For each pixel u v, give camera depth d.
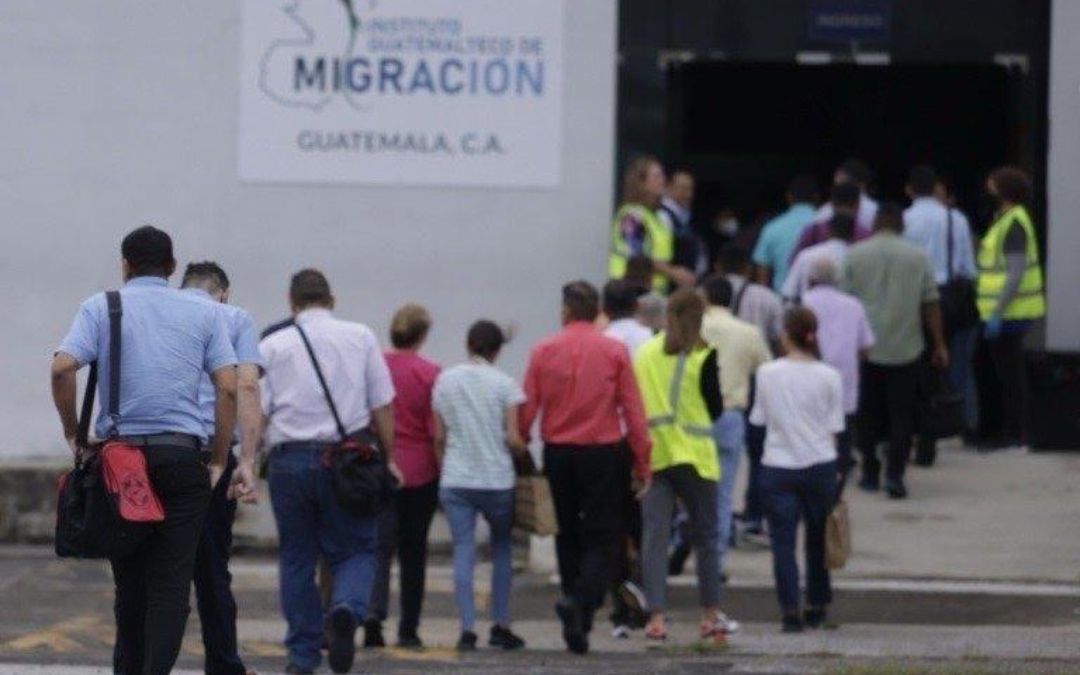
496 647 30.30
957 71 51.78
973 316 41.41
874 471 39.75
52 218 38.66
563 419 29.70
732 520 37.12
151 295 22.00
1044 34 47.19
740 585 34.78
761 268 41.44
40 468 38.38
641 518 31.73
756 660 28.41
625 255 38.16
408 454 30.56
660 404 30.08
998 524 37.59
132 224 38.59
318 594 26.72
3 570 36.19
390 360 30.75
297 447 26.36
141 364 21.73
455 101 38.22
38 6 38.47
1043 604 32.94
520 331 38.25
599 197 38.22
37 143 38.59
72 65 38.53
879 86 52.03
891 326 38.78
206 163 38.47
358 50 38.22
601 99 38.16
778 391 30.58
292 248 38.44
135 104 38.53
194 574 24.61
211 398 24.22
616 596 31.38
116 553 21.56
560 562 30.33
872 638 30.30
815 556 31.11
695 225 51.91
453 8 38.12
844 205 39.69
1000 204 41.88
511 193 38.22
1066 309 42.44
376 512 26.48
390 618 33.06
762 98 51.91
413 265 38.34
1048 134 43.03
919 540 36.62
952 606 32.81
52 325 38.72
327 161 38.34
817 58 48.72
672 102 51.19
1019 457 42.25
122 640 22.92
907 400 39.03
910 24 48.09
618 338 31.23
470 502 30.31
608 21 38.03
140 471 21.36
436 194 38.31
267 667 27.70
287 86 38.34
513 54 38.09
